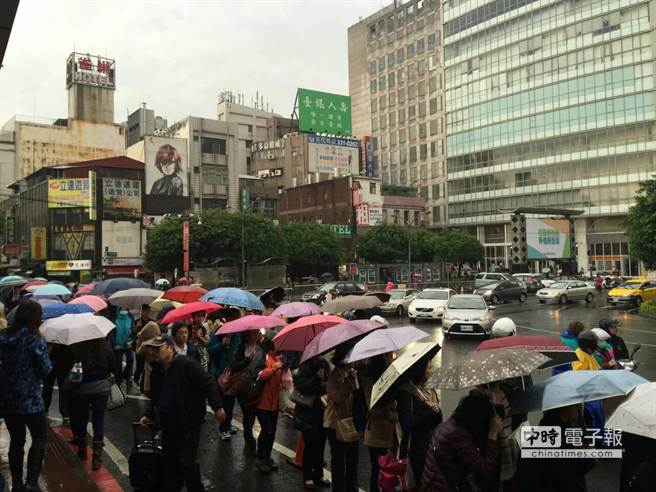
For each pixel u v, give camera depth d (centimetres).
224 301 851
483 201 7494
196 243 4319
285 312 791
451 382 369
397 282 4956
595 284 3969
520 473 382
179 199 5844
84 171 5269
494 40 7356
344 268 5822
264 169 8744
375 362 533
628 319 2458
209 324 929
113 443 753
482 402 364
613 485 568
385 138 9350
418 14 8712
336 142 7800
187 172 6003
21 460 537
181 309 858
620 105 6106
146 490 484
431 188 8381
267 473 632
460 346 1647
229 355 798
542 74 6812
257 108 10925
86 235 5100
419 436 421
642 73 5938
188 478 480
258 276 4144
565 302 3369
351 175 6750
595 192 6300
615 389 371
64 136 6228
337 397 521
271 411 634
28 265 5134
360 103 9950
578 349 685
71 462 667
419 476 416
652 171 5856
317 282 5141
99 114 6412
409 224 7425
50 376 809
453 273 5919
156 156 5738
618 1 6122
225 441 757
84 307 816
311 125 8338
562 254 5375
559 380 391
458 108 7862
